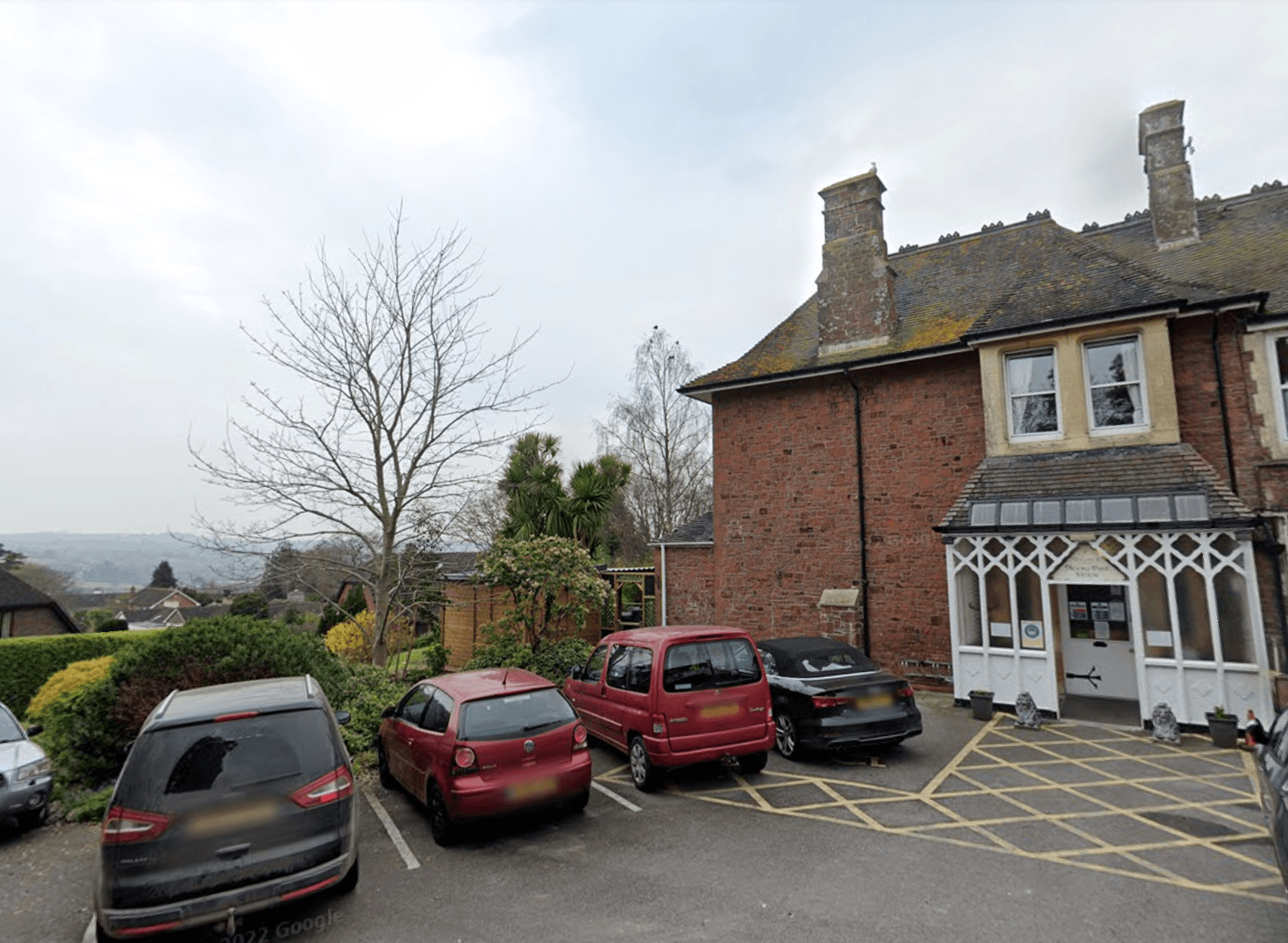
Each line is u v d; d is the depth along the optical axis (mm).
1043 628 10445
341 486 12031
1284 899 4930
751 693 7844
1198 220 13773
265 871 4555
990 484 11430
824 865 5684
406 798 7676
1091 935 4508
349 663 13125
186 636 8859
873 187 14680
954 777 7891
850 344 14500
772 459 14844
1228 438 10531
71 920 5262
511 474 18203
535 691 6879
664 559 16125
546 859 5953
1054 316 11312
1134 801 6961
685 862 5816
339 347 12172
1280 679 8797
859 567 13562
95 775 8625
